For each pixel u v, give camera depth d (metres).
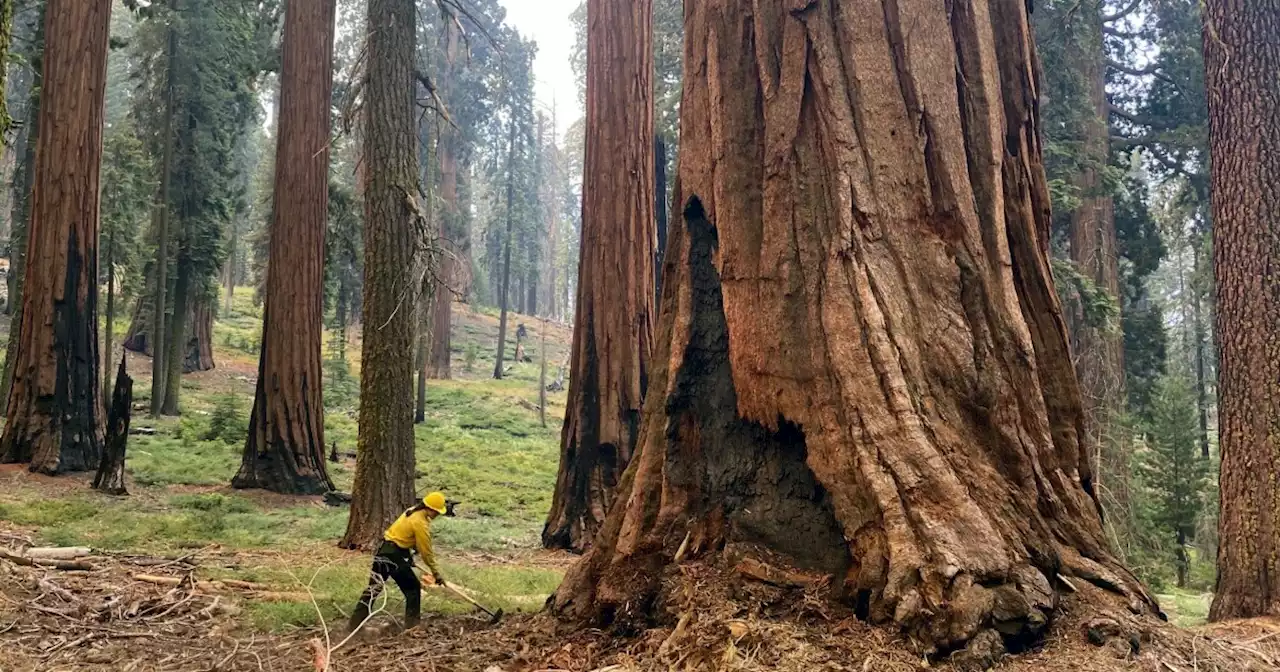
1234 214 9.36
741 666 3.59
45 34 15.94
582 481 13.13
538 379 47.34
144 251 26.58
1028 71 5.37
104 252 24.14
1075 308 16.62
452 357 49.94
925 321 4.54
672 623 4.32
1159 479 21.44
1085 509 4.47
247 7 26.36
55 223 15.45
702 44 5.57
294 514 14.17
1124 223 21.11
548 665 4.30
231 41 25.86
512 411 36.47
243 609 6.80
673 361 5.21
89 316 15.78
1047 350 4.92
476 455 25.34
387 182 11.77
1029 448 4.41
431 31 37.69
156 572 7.96
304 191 17.25
